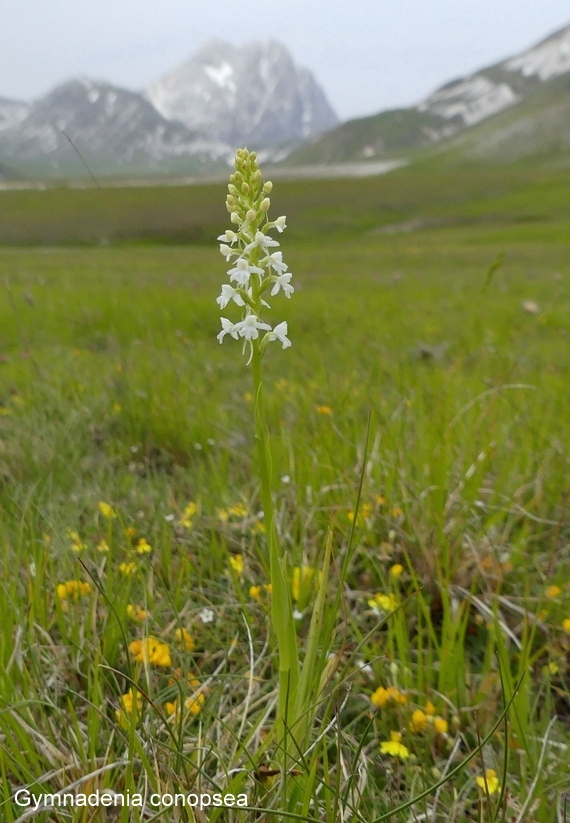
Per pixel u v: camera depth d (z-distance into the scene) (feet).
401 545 1.75
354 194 38.37
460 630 1.50
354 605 1.64
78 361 3.96
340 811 1.07
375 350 4.12
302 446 2.30
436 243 22.57
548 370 3.62
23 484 2.15
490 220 30.35
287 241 27.50
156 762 1.06
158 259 15.87
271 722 1.30
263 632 1.54
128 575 1.54
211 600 1.65
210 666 1.48
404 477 1.96
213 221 30.30
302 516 1.87
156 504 1.88
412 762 1.21
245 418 2.89
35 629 1.41
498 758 1.21
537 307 6.10
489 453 2.12
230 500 2.07
